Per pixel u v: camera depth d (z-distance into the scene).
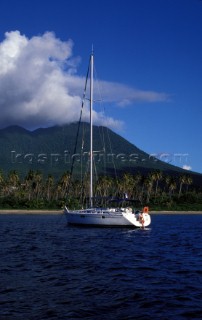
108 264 27.23
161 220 100.81
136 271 24.62
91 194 62.66
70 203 127.06
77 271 24.38
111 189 188.38
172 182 179.38
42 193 190.88
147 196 172.88
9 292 18.70
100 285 20.41
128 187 169.38
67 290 19.25
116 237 48.22
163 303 17.08
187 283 21.12
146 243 42.12
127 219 57.44
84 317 15.08
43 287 19.81
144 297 18.06
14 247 37.16
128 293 18.78
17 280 21.44
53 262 27.81
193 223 85.62
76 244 40.00
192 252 34.91
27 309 16.03
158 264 27.55
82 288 19.70
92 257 30.59
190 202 163.88
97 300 17.48
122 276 22.92
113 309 16.17
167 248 37.72
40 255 31.48
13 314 15.38
